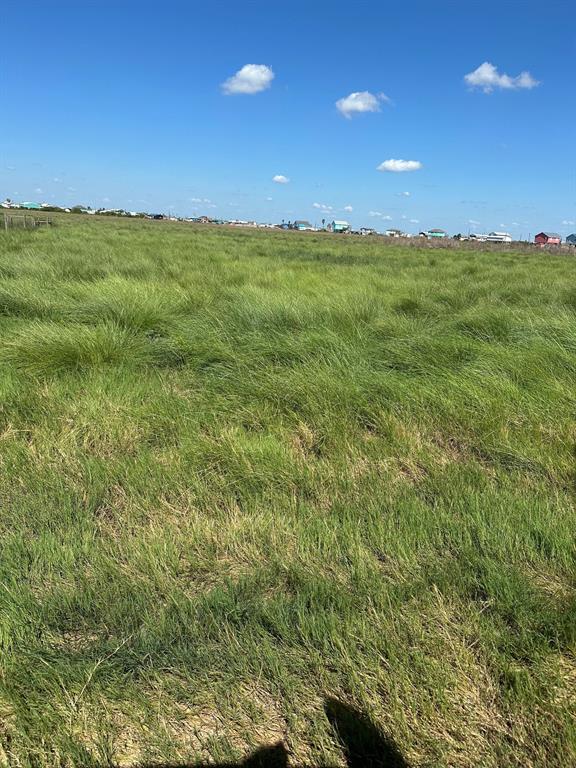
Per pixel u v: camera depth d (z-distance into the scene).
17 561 2.14
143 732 1.55
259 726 1.58
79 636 1.86
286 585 2.14
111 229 32.16
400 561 2.25
